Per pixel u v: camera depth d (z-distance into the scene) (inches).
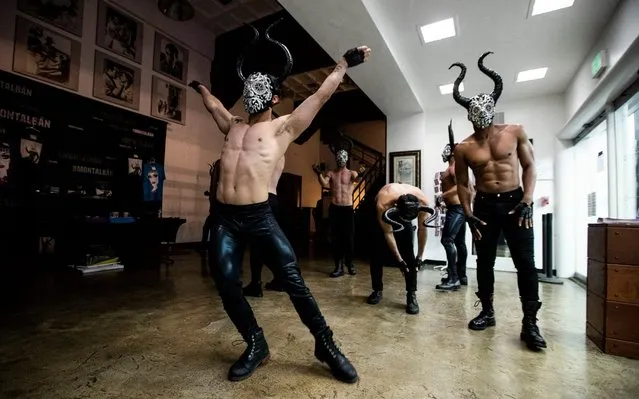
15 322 90.2
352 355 71.7
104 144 221.8
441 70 167.9
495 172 86.0
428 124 223.8
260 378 60.7
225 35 300.0
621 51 110.7
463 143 91.0
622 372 65.3
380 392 56.2
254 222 62.5
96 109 218.1
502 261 195.2
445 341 80.4
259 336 65.6
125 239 189.3
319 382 59.4
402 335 84.2
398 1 120.0
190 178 284.2
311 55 254.8
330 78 65.7
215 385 57.8
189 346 75.2
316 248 309.3
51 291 125.9
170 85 267.6
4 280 143.1
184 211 279.0
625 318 73.3
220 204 64.4
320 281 154.9
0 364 64.9
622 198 124.0
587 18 121.3
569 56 148.1
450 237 142.9
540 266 188.7
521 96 194.4
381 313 103.5
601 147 157.6
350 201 173.2
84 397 53.4
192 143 286.2
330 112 399.2
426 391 56.7
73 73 208.8
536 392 57.1
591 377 63.0
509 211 84.2
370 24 124.4
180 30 274.4
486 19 126.1
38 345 74.5
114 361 66.9
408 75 171.8
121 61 234.4
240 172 62.9
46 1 197.3
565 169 182.1
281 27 259.9
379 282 115.7
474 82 180.1
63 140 201.8
